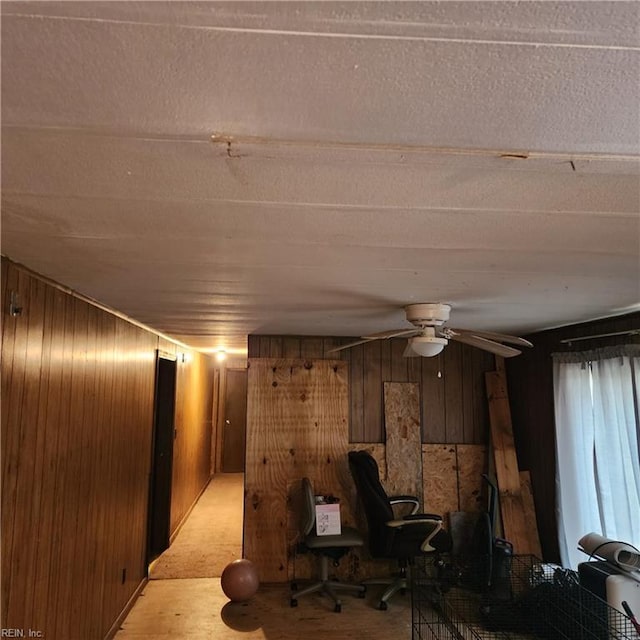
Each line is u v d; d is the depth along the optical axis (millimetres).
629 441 3002
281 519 4168
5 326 1799
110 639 3064
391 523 3523
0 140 948
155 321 3602
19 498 1927
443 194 1213
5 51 701
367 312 3047
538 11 633
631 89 792
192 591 3869
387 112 858
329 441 4301
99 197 1232
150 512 4184
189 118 875
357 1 616
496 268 1935
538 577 3230
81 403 2588
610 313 3047
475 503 4336
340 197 1237
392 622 3375
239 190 1190
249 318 3373
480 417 4488
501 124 899
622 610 2596
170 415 5125
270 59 721
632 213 1342
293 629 3266
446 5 625
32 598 2043
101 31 663
